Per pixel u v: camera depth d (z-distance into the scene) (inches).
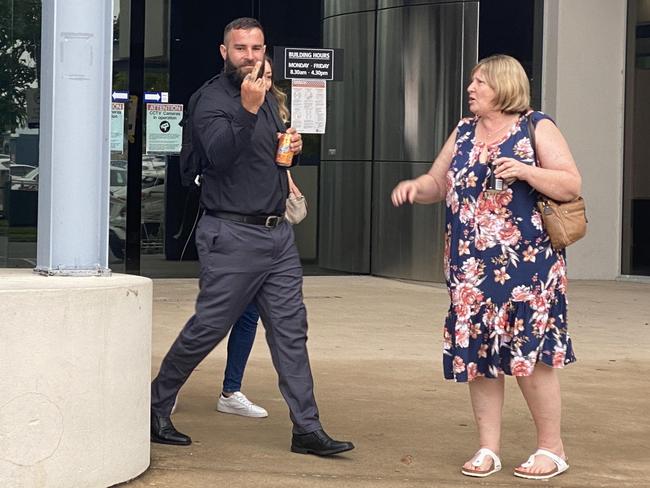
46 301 173.8
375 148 507.5
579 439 231.9
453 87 490.9
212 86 212.2
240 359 244.1
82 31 189.8
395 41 499.8
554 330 198.7
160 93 464.4
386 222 507.2
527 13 506.9
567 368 306.2
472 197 199.2
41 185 195.0
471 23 488.1
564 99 517.7
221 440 222.7
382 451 218.4
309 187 505.4
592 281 525.0
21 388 172.1
